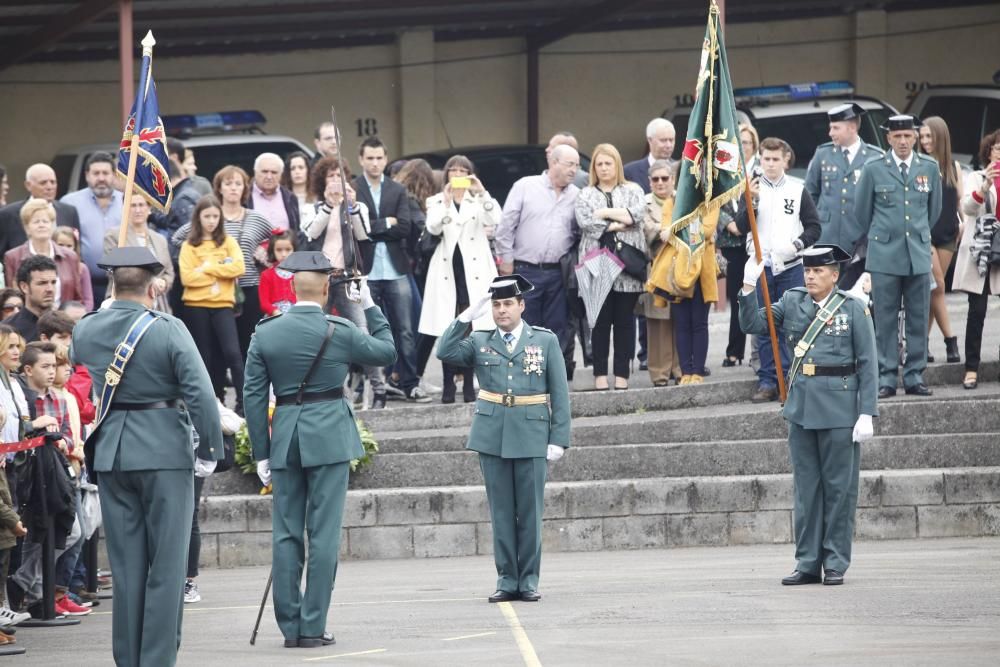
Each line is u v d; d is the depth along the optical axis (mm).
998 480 25750
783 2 52250
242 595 22297
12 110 49438
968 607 18875
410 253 30781
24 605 20141
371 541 25516
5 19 41625
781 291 28422
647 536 25656
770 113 42594
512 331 20969
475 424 20797
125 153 22188
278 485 18422
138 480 16375
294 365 18359
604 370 28984
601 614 19172
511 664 16328
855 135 29484
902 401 27484
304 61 52125
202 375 16281
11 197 49500
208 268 27359
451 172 29250
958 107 44500
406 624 19094
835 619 18328
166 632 16297
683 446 26656
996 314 37375
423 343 29906
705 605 19516
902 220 27812
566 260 28969
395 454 26547
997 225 28609
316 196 28406
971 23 55562
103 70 50125
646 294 29203
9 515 18281
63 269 26641
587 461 26484
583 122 54625
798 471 21188
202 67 51156
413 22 49562
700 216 23438
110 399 16406
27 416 19672
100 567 25156
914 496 25656
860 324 20969
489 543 25688
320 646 17969
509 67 53906
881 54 55000
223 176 28422
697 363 29062
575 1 48750
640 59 54875
